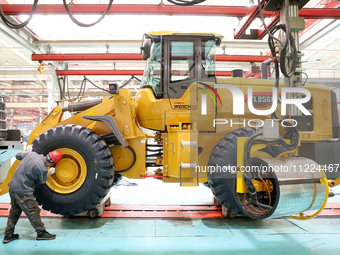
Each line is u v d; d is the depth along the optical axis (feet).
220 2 19.98
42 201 11.50
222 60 25.38
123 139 11.82
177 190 19.08
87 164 11.43
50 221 12.23
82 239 10.12
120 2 20.34
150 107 12.21
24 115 80.28
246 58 25.48
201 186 20.74
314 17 17.93
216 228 11.41
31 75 38.27
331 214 13.15
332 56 32.37
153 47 12.50
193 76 12.19
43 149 11.59
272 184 10.62
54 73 28.66
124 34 24.64
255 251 9.13
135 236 10.45
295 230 11.20
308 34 22.53
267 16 17.19
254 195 10.06
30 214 9.90
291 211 9.67
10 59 35.17
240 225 11.85
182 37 12.21
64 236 10.42
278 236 10.51
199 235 10.59
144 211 13.75
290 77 11.34
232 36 24.27
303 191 9.59
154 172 13.19
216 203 14.65
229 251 9.13
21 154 10.34
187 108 12.09
